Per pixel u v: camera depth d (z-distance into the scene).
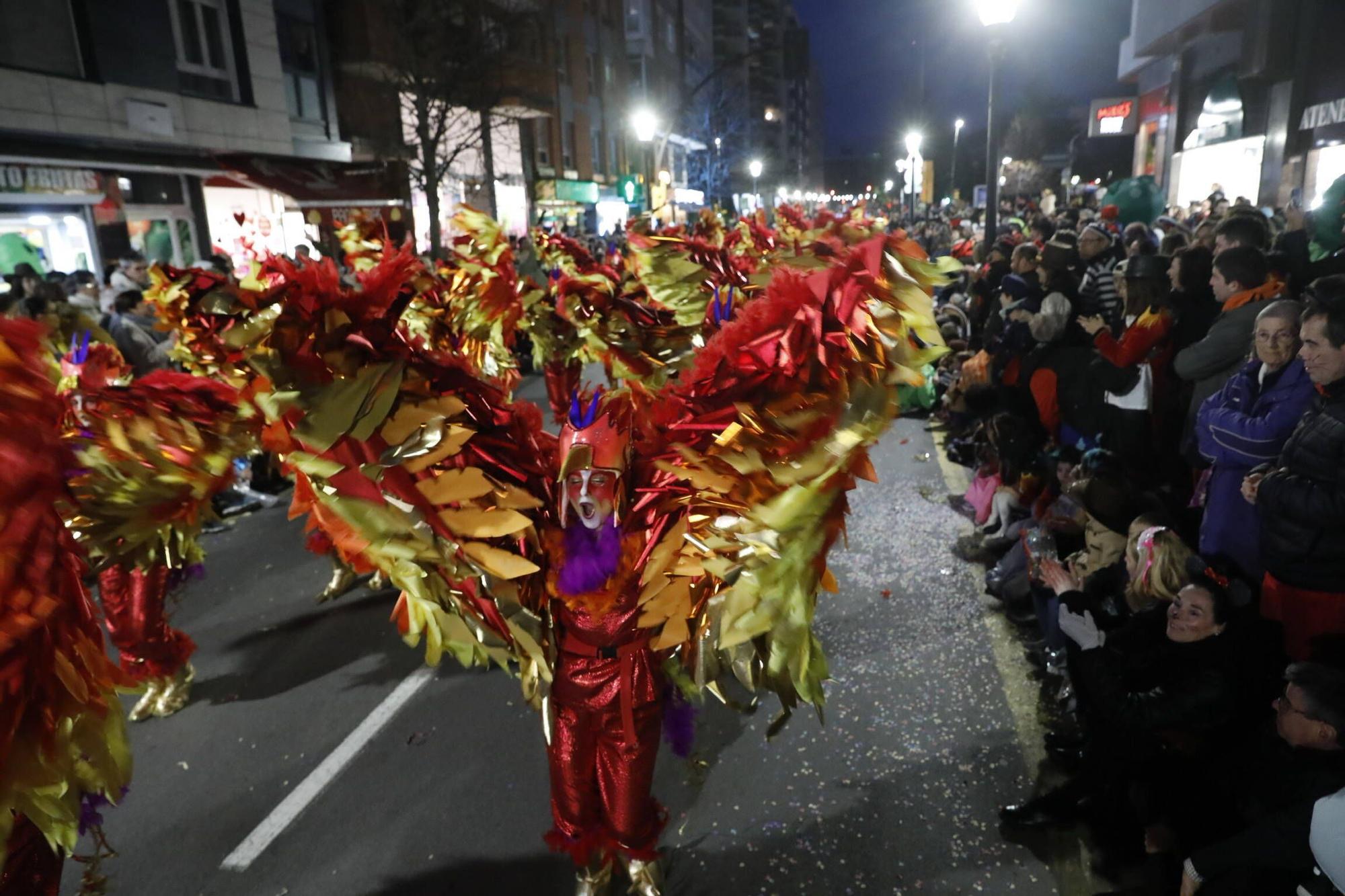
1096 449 4.26
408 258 2.16
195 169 13.74
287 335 2.00
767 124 68.19
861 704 4.04
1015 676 4.18
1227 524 3.36
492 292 4.38
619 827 2.80
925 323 2.01
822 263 2.18
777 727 2.50
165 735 4.14
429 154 16.16
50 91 11.23
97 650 2.16
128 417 2.45
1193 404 4.18
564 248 5.74
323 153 16.81
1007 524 5.59
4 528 1.82
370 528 2.12
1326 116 13.48
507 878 3.15
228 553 6.59
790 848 3.16
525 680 2.77
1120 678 2.91
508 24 17.77
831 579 2.47
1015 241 9.83
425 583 2.33
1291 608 2.79
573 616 2.70
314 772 3.81
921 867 3.04
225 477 2.55
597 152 31.56
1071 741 3.53
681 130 42.34
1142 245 6.68
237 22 14.54
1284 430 3.13
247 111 14.73
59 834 1.96
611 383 4.34
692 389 2.49
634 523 2.59
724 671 2.69
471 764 3.82
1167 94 22.55
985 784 3.43
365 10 17.48
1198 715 2.74
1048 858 3.04
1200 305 4.84
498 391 2.57
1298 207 8.09
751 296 4.03
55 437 2.00
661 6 39.69
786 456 2.20
